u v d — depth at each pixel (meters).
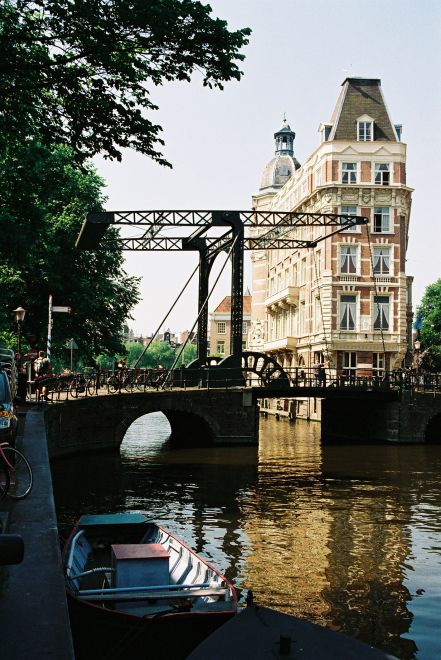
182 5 12.52
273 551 15.39
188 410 33.97
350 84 50.97
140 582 9.18
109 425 30.91
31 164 21.02
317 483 24.47
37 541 7.53
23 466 11.73
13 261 23.80
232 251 32.88
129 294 43.72
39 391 24.97
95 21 12.18
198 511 19.34
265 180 73.50
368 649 5.60
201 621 7.99
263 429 47.56
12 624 5.32
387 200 48.72
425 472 27.33
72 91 13.23
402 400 38.94
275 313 63.75
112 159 14.30
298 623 6.02
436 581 13.38
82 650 8.30
